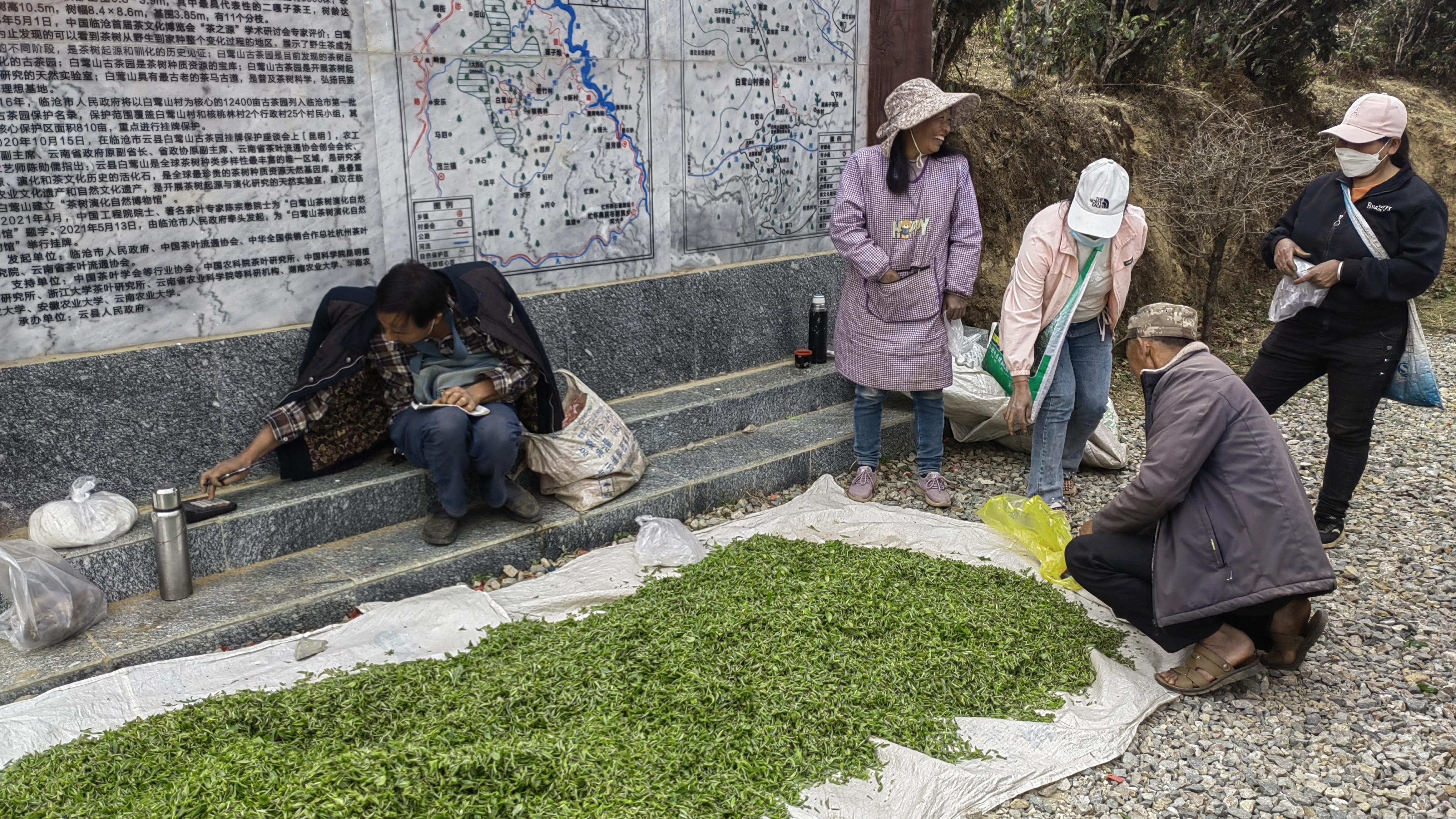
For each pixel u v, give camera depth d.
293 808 2.41
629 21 5.07
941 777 2.80
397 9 4.26
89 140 3.60
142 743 2.86
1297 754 3.09
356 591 3.78
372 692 3.10
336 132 4.18
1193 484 3.31
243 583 3.76
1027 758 2.99
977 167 7.59
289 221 4.13
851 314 4.92
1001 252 7.55
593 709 3.04
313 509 4.03
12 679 3.13
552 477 4.52
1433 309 9.72
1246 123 8.16
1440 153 12.55
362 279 4.40
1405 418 6.63
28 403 3.58
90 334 3.74
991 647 3.55
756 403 5.63
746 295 5.91
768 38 5.73
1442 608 4.06
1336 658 3.67
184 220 3.87
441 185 4.55
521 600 3.86
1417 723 3.26
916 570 4.14
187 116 3.79
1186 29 10.16
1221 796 2.90
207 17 3.76
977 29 9.78
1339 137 4.08
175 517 3.54
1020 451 5.87
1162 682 3.42
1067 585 4.08
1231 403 3.23
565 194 5.02
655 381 5.57
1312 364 4.46
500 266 4.84
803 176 6.16
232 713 2.98
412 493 4.33
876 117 6.38
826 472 5.45
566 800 2.57
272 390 4.18
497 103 4.66
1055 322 4.30
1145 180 8.62
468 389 4.06
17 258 3.54
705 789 2.70
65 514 3.50
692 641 3.44
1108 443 5.47
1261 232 9.53
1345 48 13.69
